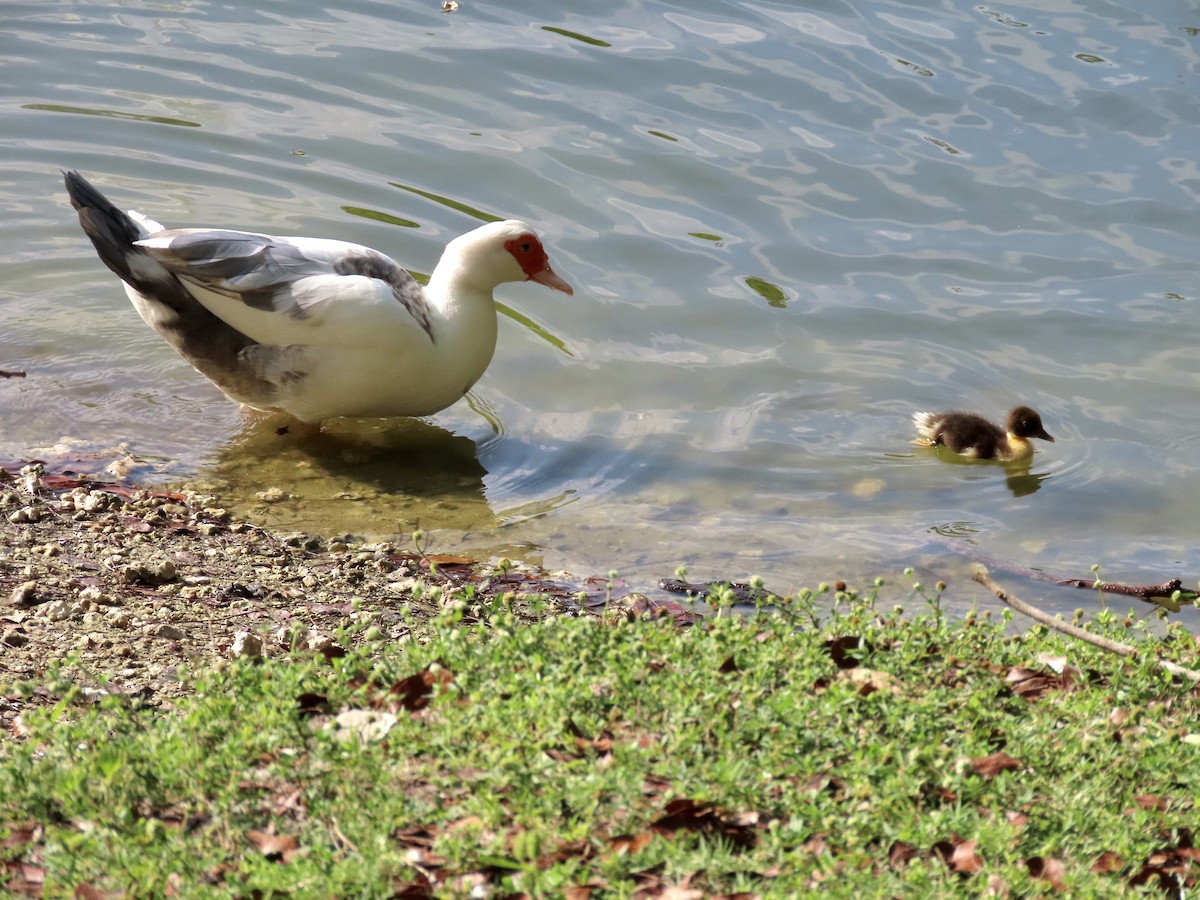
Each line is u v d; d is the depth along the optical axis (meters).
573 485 9.11
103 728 5.03
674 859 4.26
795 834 4.44
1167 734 5.27
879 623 6.39
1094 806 4.88
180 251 8.87
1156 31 15.05
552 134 13.29
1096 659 6.17
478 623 6.21
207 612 6.86
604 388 10.24
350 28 15.29
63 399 9.77
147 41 14.88
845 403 10.12
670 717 5.00
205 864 4.30
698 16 15.57
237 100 13.80
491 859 4.25
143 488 8.65
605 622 5.84
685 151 12.98
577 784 4.46
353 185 12.51
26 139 12.99
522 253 9.48
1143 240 11.87
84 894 4.08
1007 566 8.27
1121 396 10.18
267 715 4.99
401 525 8.49
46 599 6.80
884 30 15.16
